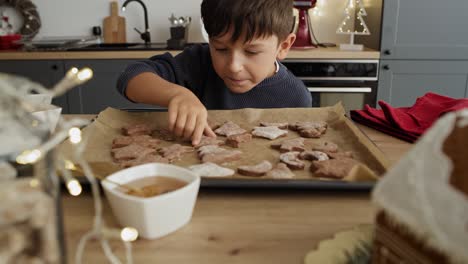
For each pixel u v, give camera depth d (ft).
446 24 7.74
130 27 9.59
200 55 4.74
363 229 1.57
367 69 7.72
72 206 1.89
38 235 0.98
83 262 1.43
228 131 3.36
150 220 1.56
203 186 2.03
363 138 2.92
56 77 7.73
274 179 2.07
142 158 2.76
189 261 1.46
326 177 2.43
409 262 1.12
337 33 8.71
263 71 3.84
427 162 1.10
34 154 1.02
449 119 1.17
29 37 9.18
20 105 1.06
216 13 3.49
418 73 7.97
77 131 1.71
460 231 0.96
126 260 1.46
